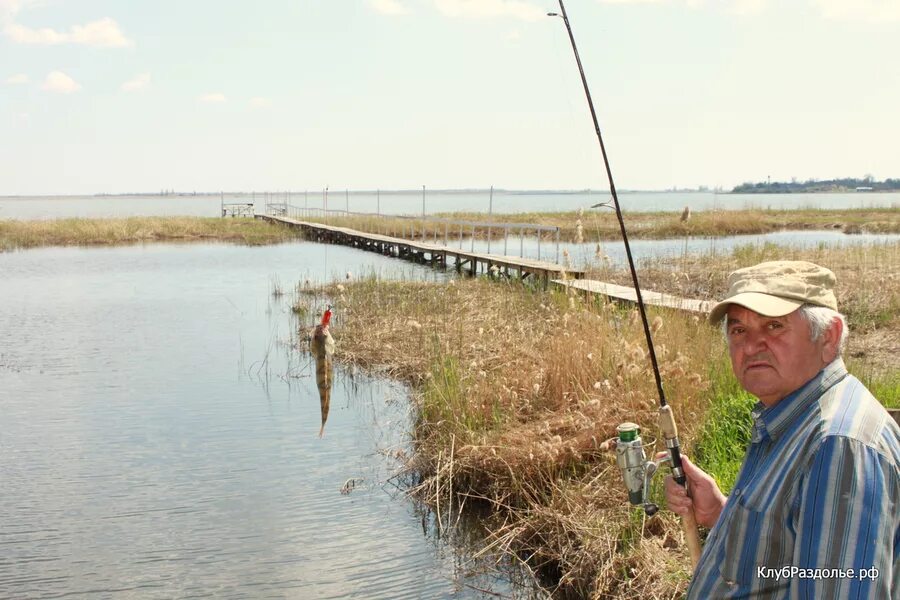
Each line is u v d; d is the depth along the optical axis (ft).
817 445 6.26
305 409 34.04
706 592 7.03
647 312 33.65
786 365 6.96
